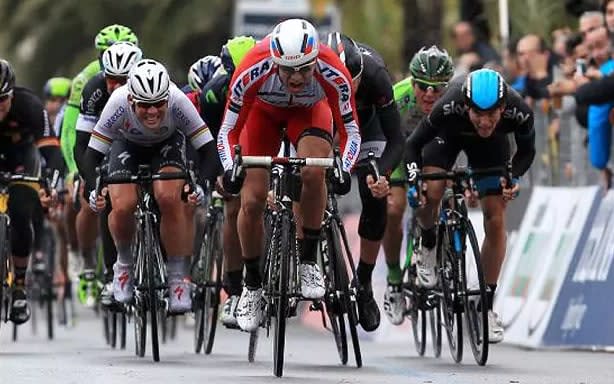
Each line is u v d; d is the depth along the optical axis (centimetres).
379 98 2516
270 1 4847
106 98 2961
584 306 2967
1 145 3003
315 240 2369
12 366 2473
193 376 2291
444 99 2606
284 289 2269
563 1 3881
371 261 2667
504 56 3872
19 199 2917
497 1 4159
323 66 2303
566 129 3341
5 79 2758
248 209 2373
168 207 2673
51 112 4288
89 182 2708
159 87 2566
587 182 3269
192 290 2972
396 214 2897
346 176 2247
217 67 2961
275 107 2408
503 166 2608
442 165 2719
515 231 3409
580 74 3256
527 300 3203
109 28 3209
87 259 3416
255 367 2542
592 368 2502
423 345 2920
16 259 2934
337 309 2525
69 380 2195
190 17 7050
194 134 2700
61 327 4159
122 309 2931
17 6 7612
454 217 2628
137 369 2436
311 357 2833
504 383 2219
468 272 2616
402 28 4819
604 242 2947
